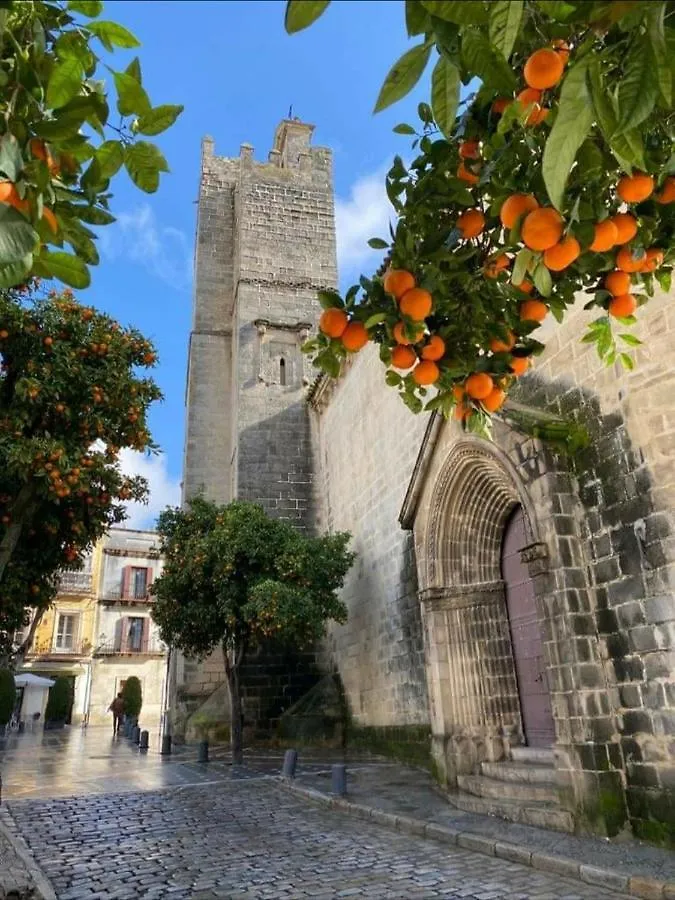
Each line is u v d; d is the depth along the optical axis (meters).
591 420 8.31
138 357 7.54
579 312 8.70
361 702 16.75
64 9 2.35
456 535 11.06
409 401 3.84
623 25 2.10
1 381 6.65
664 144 3.17
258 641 15.64
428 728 12.83
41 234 2.38
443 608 10.82
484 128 3.29
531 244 2.51
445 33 2.06
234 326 25.69
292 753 11.91
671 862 5.93
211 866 6.69
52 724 35.84
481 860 6.65
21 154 2.21
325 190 27.92
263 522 16.36
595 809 7.01
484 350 3.69
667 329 7.46
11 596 6.91
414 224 3.51
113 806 9.86
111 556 44.50
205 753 14.91
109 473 7.05
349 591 18.20
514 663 10.46
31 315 6.75
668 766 6.68
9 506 6.67
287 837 7.88
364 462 17.80
